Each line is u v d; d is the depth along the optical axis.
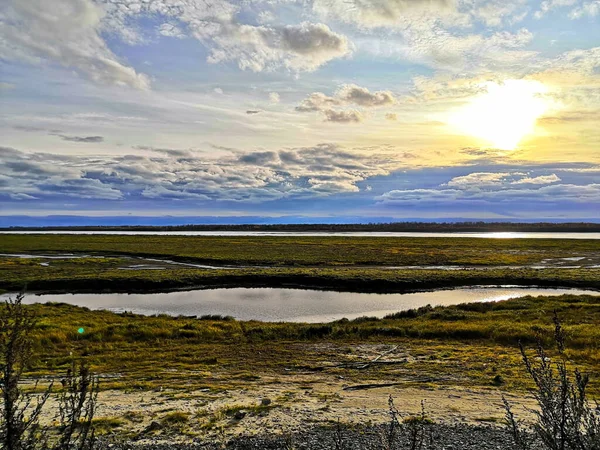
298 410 11.57
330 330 25.27
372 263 68.12
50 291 45.22
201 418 10.78
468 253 84.44
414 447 6.80
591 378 13.90
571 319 27.38
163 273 51.91
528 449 5.25
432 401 12.62
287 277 50.50
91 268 59.12
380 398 12.98
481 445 8.82
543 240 137.00
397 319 29.84
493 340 22.66
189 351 20.94
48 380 14.82
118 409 11.55
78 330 24.16
